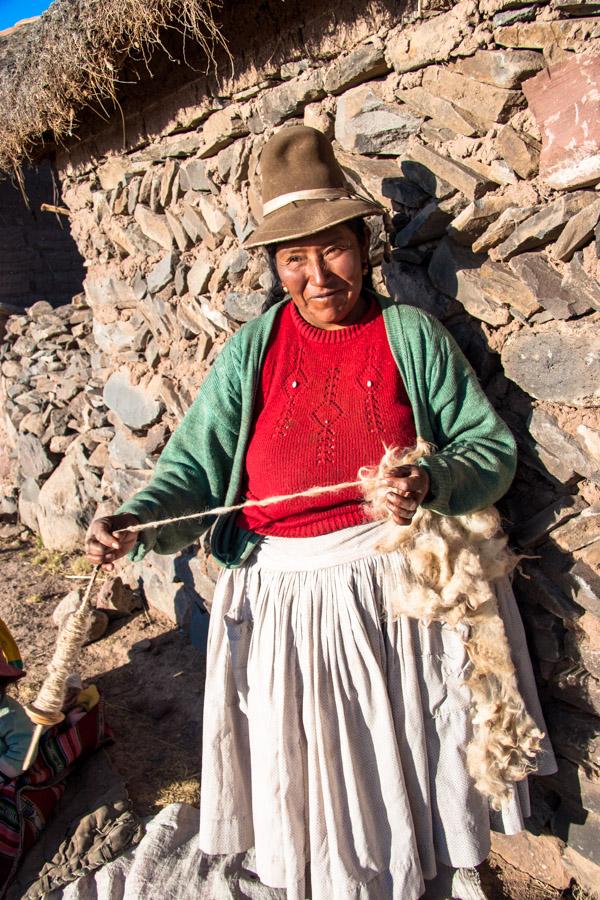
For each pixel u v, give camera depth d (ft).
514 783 6.52
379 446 6.07
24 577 14.47
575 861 7.16
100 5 8.86
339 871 6.15
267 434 6.34
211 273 9.81
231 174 9.05
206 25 8.00
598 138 5.63
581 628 6.66
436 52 6.61
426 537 6.06
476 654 6.15
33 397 16.65
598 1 5.60
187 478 6.82
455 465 5.76
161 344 11.37
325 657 6.18
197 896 7.10
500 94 6.22
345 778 6.18
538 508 6.82
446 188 6.70
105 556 6.02
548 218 6.00
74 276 25.14
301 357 6.30
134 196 11.17
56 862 7.63
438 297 7.06
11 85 11.40
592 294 5.92
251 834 7.02
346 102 7.54
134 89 10.27
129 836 7.84
